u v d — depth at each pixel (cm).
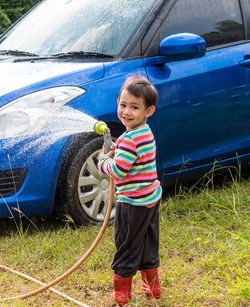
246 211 382
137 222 246
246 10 454
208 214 383
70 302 271
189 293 269
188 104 399
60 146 348
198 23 424
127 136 239
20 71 380
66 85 356
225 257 309
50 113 346
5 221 401
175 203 411
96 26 414
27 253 334
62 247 339
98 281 293
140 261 258
